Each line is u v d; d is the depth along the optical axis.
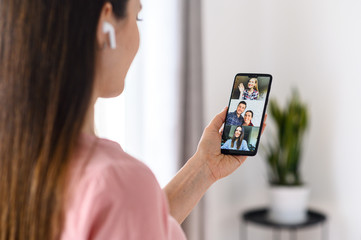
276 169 2.54
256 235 2.87
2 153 0.52
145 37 2.20
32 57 0.51
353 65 2.47
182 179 0.87
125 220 0.48
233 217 2.77
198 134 2.32
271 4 2.84
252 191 2.87
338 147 2.55
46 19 0.51
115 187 0.49
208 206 2.53
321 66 2.62
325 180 2.62
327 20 2.58
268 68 2.86
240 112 0.97
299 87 2.72
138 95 2.18
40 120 0.51
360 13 2.43
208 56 2.58
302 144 2.61
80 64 0.51
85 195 0.49
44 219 0.50
